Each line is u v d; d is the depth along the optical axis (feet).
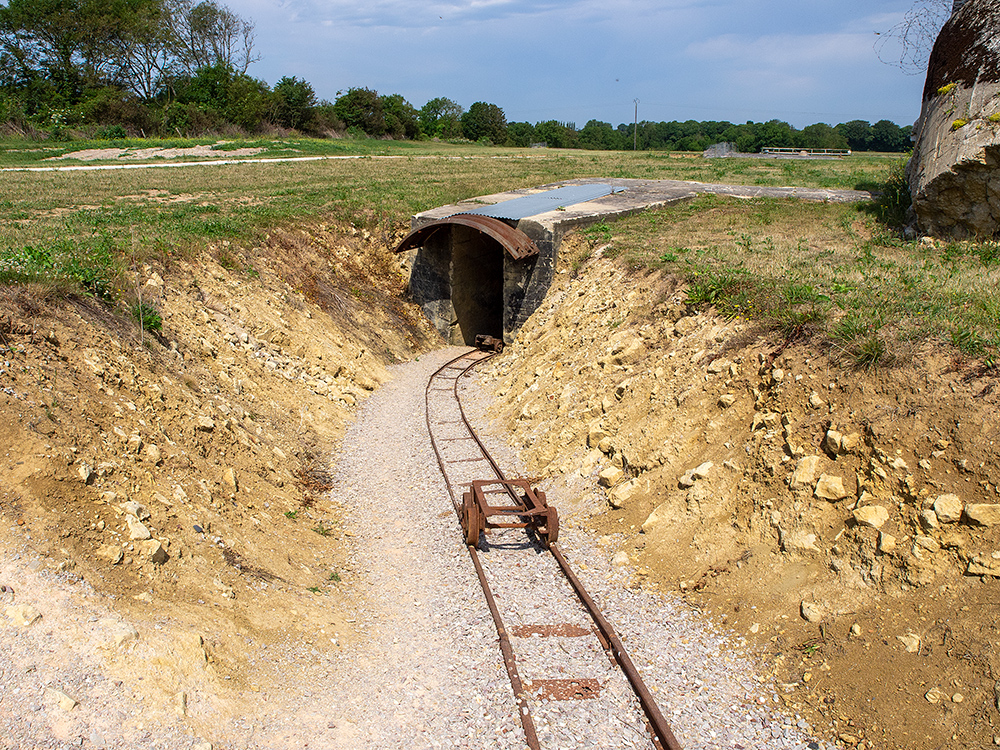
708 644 25.05
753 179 122.52
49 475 23.21
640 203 90.94
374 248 87.04
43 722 16.47
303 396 52.60
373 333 75.51
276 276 66.44
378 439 49.98
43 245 47.26
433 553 32.83
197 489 29.84
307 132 246.88
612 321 50.75
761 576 26.66
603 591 28.94
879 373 27.99
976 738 18.54
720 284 42.04
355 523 36.60
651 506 33.32
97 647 18.80
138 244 52.08
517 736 20.57
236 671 21.31
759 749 20.25
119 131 185.98
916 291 35.73
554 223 73.87
